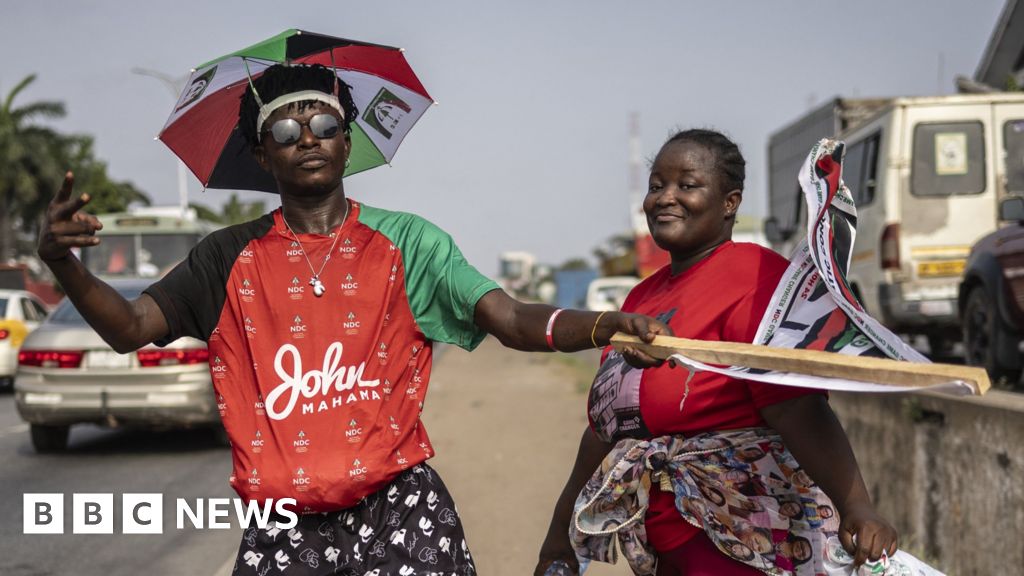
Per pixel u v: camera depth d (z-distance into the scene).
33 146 44.59
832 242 2.55
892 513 5.84
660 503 2.72
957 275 9.85
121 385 8.98
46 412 8.99
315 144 2.70
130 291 9.79
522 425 11.09
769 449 2.58
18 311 15.20
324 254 2.71
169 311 2.69
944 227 9.90
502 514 6.61
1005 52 18.88
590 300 26.11
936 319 9.84
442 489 2.78
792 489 2.59
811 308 2.50
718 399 2.57
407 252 2.74
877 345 2.35
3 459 9.24
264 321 2.69
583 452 3.02
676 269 2.85
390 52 3.11
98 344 8.98
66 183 2.38
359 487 2.61
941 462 5.19
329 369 2.65
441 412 12.73
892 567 2.53
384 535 2.66
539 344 2.63
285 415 2.63
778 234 13.16
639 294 2.96
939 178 9.94
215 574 5.53
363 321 2.68
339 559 2.66
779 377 2.24
